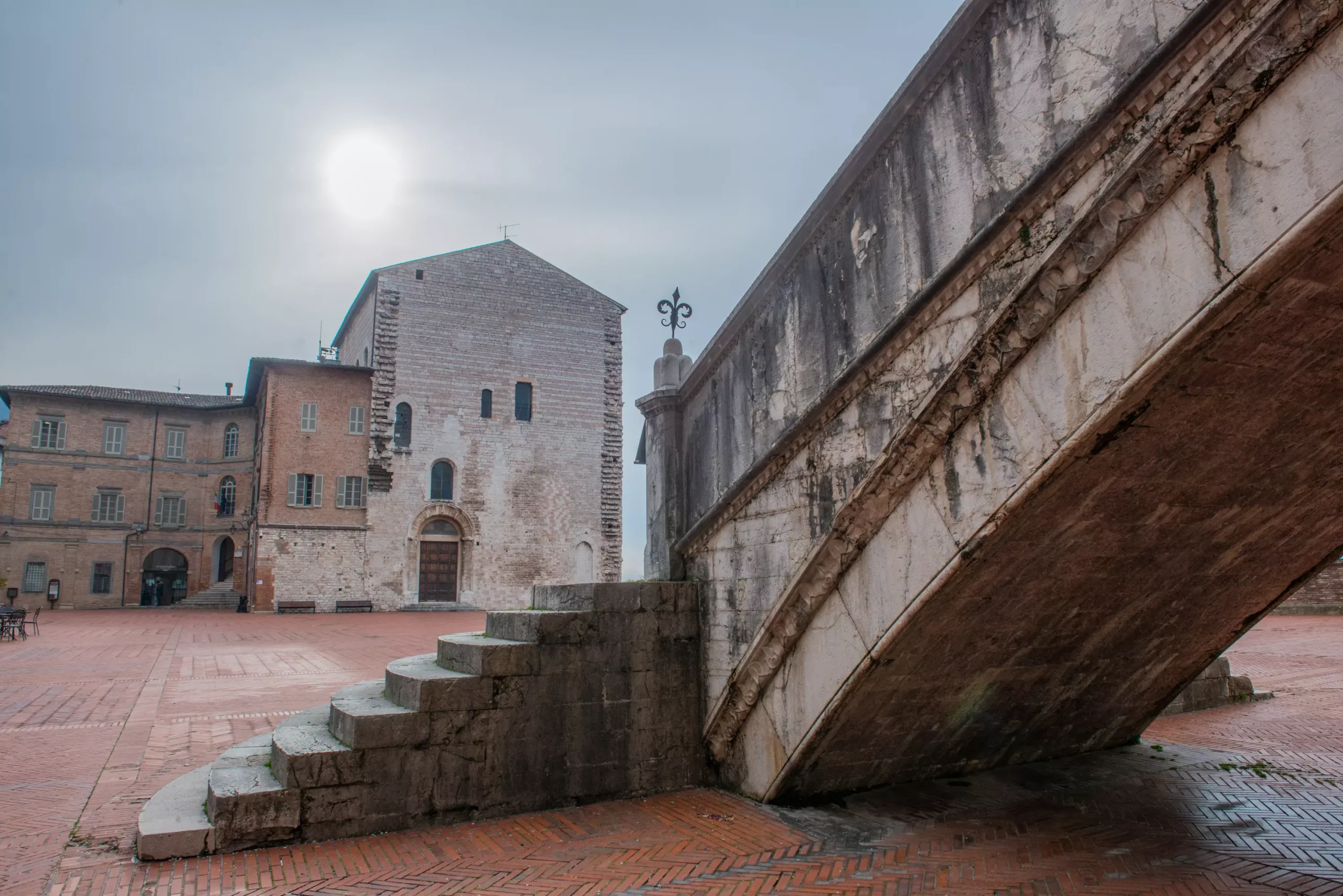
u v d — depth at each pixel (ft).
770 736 25.11
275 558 129.08
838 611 22.31
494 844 21.74
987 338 17.42
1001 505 17.48
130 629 96.17
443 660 27.22
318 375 135.74
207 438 167.94
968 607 20.62
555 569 144.15
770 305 25.25
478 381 143.02
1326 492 20.88
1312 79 12.55
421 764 23.08
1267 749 32.14
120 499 160.86
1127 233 15.08
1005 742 28.71
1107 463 16.84
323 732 24.45
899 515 20.34
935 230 19.21
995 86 17.88
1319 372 15.98
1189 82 14.10
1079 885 18.90
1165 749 32.17
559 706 25.32
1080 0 16.05
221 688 46.91
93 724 36.42
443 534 139.44
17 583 151.94
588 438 149.79
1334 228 12.52
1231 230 13.56
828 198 22.43
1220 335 14.17
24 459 155.43
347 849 21.22
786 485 24.06
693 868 20.12
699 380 28.78
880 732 24.67
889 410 20.33
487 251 146.92
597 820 23.88
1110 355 15.40
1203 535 21.26
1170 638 26.81
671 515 29.25
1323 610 98.53
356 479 135.13
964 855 20.97
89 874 19.21
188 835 20.43
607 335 154.30
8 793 25.82
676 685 27.32
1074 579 21.30
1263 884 18.76
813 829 22.99
